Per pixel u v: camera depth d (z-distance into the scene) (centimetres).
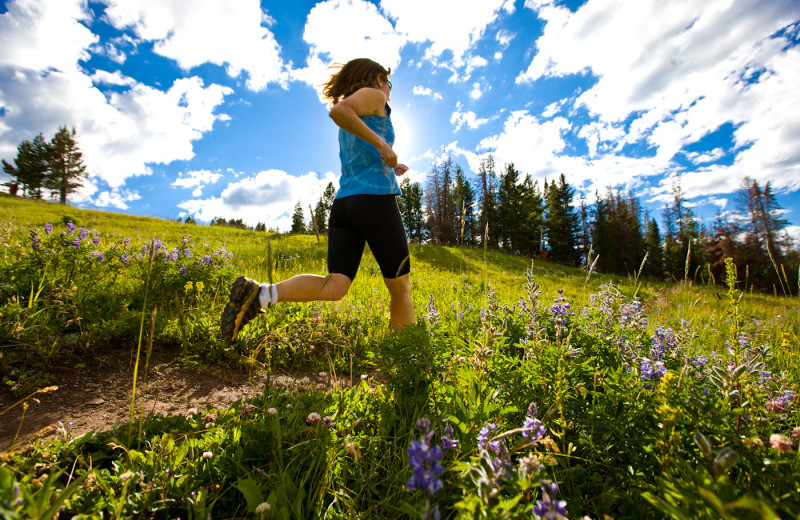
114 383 244
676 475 118
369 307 493
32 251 337
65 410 206
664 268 5731
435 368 206
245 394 258
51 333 256
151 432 179
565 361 182
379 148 242
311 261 922
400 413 196
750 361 179
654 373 161
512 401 181
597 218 5459
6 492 88
